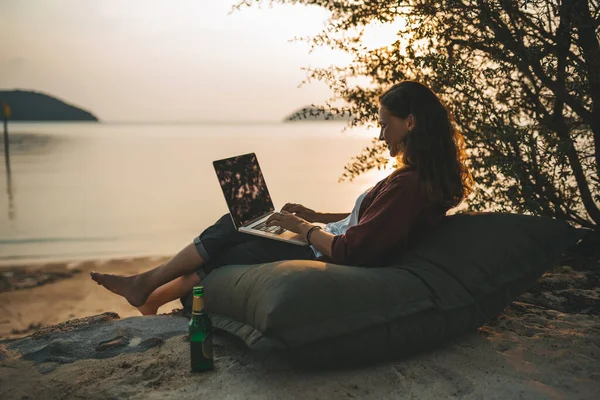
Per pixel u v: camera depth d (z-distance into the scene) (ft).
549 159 11.89
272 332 6.43
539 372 7.11
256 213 9.60
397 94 8.19
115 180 88.74
